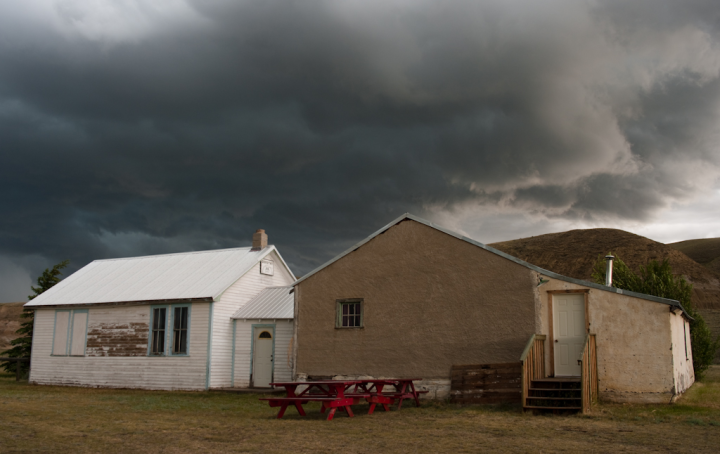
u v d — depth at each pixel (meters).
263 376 20.70
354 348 16.66
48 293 25.73
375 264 16.92
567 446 8.41
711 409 12.39
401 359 15.88
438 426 10.62
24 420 11.27
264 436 9.48
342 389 11.97
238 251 25.19
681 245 110.38
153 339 21.94
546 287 14.48
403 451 8.10
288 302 21.78
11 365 31.00
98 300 23.48
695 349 22.06
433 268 16.02
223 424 11.02
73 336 23.83
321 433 9.82
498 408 13.20
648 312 13.41
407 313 16.09
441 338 15.45
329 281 17.53
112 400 16.27
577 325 14.03
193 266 24.56
